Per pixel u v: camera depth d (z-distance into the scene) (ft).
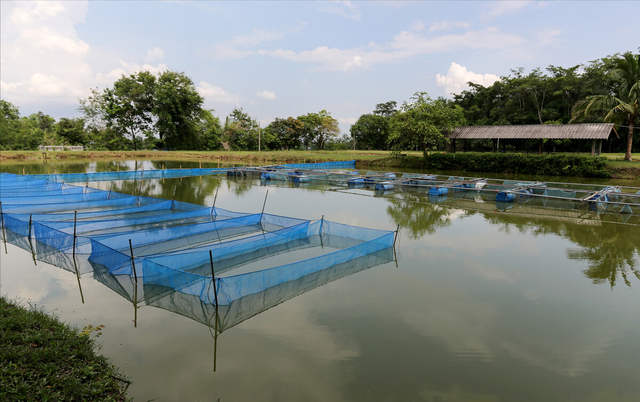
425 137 131.64
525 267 37.22
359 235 43.52
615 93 122.83
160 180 104.32
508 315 27.73
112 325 25.76
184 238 44.06
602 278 34.63
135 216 54.13
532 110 208.03
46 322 23.88
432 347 23.56
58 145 231.09
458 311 28.19
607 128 116.16
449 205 69.87
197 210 52.26
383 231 42.04
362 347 23.44
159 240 42.06
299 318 27.02
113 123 240.53
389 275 34.94
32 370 18.22
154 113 230.89
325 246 42.60
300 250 41.19
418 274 35.27
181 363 21.61
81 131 242.58
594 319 27.32
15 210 55.77
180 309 28.48
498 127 137.90
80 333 23.80
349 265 36.32
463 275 35.06
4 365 18.29
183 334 24.82
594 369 21.68
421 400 18.84
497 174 120.78
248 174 116.98
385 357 22.44
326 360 22.11
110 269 34.01
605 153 160.35
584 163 108.58
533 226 53.57
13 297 29.60
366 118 268.00
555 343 24.29
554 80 188.55
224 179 107.96
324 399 18.72
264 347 23.43
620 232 50.26
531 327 26.14
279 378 20.40
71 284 32.45
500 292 31.48
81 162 163.73
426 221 56.29
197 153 203.92
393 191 87.86
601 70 174.19
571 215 61.46
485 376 20.89
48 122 309.83
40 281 32.94
